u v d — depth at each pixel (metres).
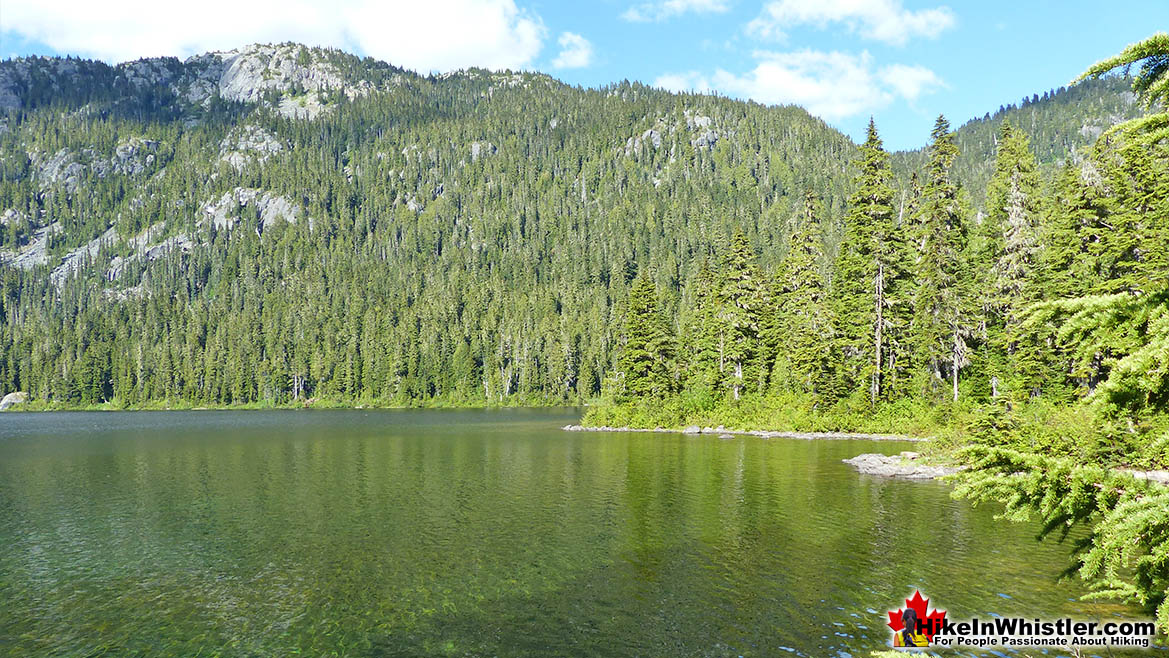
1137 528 5.50
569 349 153.12
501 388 156.38
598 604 19.17
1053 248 51.78
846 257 68.69
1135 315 5.69
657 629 17.48
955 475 7.02
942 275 58.88
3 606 19.48
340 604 19.38
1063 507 6.28
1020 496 6.66
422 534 26.52
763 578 21.08
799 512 29.47
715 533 26.17
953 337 58.59
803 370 65.25
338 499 33.59
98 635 17.55
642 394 81.69
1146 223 45.91
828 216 161.12
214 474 42.47
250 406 166.38
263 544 25.34
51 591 20.67
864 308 65.12
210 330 195.00
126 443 64.38
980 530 26.11
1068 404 34.41
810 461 44.72
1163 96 5.80
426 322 175.12
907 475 38.62
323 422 99.06
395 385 160.50
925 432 54.97
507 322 169.62
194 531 27.33
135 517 29.91
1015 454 6.54
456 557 23.52
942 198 64.19
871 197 63.97
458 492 35.28
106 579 21.70
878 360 61.22
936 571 21.38
